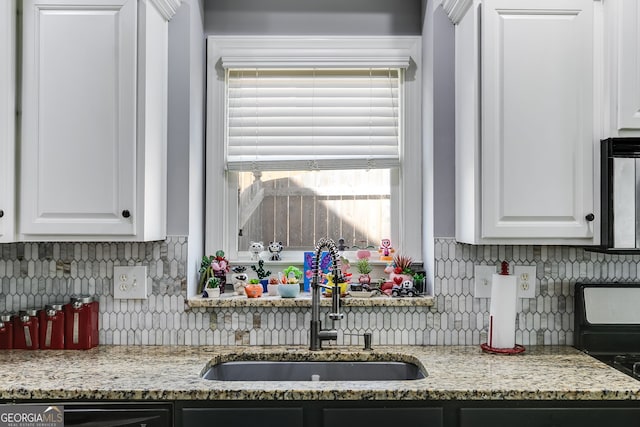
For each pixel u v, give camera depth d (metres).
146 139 1.91
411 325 2.16
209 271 2.25
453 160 2.19
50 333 2.04
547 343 2.16
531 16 1.89
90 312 2.07
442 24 2.19
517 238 1.89
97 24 1.88
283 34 2.42
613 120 1.86
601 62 1.89
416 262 2.39
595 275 2.16
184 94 2.15
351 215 2.46
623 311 2.09
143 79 1.89
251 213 2.46
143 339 2.14
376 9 2.43
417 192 2.41
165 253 2.14
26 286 2.16
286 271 2.27
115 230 1.87
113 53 1.88
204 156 2.42
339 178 2.47
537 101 1.89
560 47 1.89
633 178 1.85
